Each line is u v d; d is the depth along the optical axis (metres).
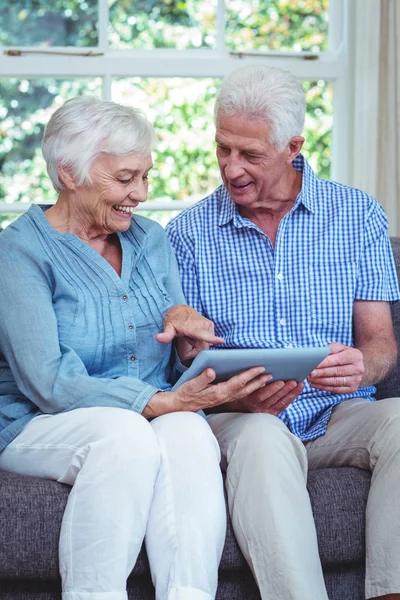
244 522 2.30
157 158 3.92
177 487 2.23
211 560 2.19
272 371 2.37
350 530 2.42
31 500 2.24
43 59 3.75
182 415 2.35
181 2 3.88
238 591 2.38
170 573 2.17
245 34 3.94
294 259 2.80
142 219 2.74
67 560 2.17
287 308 2.78
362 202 2.84
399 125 3.82
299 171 2.90
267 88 2.66
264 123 2.65
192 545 2.18
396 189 3.86
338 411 2.76
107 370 2.55
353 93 3.99
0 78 3.76
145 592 2.30
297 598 2.20
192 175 3.96
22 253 2.49
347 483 2.46
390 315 2.86
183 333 2.53
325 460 2.70
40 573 2.23
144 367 2.59
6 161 3.80
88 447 2.24
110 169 2.48
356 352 2.56
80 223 2.58
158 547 2.21
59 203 2.60
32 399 2.43
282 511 2.27
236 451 2.39
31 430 2.41
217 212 2.86
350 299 2.80
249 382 2.36
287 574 2.22
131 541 2.17
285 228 2.80
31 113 3.80
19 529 2.22
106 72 3.80
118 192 2.49
